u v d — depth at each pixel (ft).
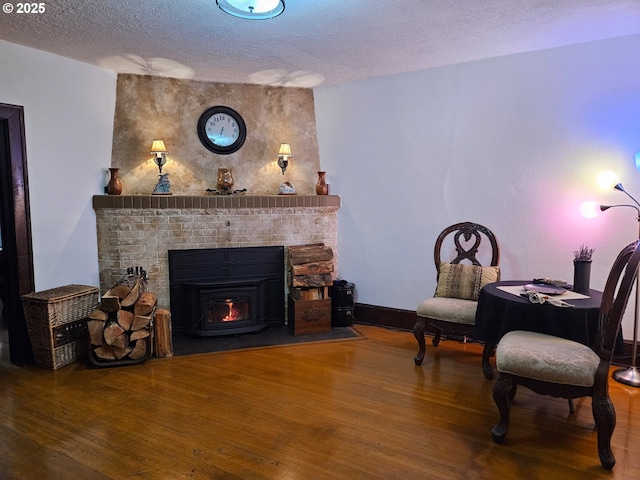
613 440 7.44
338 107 14.05
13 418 8.22
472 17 8.92
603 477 6.46
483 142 11.97
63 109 11.49
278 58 11.46
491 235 11.23
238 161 13.96
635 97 10.08
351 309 14.06
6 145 10.28
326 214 14.34
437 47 10.73
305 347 12.20
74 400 8.95
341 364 10.93
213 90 13.61
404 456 6.98
